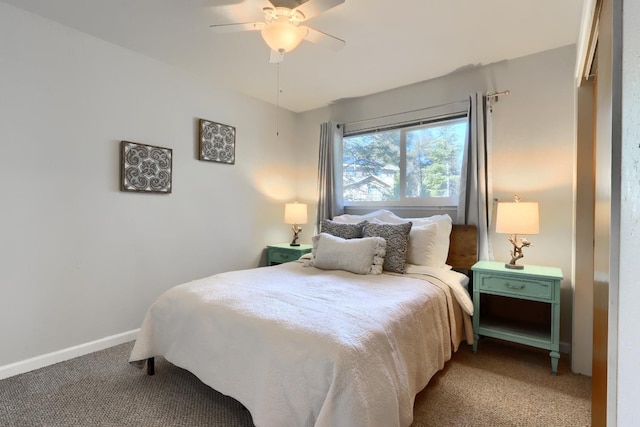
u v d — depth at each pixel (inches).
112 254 102.0
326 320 58.8
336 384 48.0
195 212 124.3
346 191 150.3
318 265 105.0
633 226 23.6
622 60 28.1
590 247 86.8
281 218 159.3
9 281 83.2
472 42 97.2
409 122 130.0
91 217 97.3
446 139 122.9
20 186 84.6
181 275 120.0
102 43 98.7
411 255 103.1
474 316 97.6
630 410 23.6
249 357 59.1
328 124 147.9
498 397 74.9
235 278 90.0
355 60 109.2
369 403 48.6
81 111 94.9
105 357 94.1
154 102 111.3
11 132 83.0
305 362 51.8
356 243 100.1
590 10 60.5
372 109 140.7
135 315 107.6
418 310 71.6
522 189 105.5
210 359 65.9
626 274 25.4
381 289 79.9
